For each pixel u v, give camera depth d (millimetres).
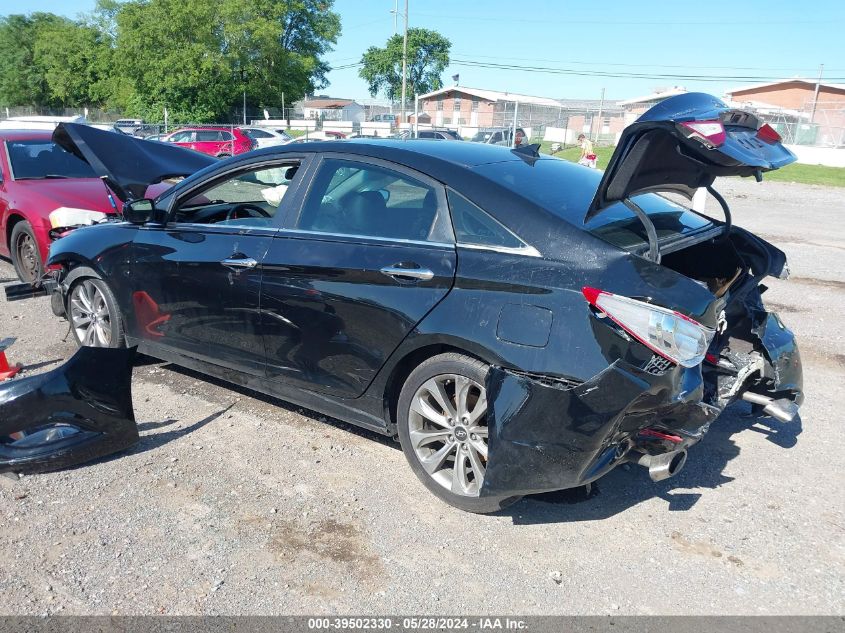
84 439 3715
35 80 69000
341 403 3723
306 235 3719
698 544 3131
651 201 3777
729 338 3846
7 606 2678
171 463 3770
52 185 7074
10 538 3096
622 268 2842
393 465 3779
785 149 3131
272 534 3148
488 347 3037
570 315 2867
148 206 4484
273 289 3777
